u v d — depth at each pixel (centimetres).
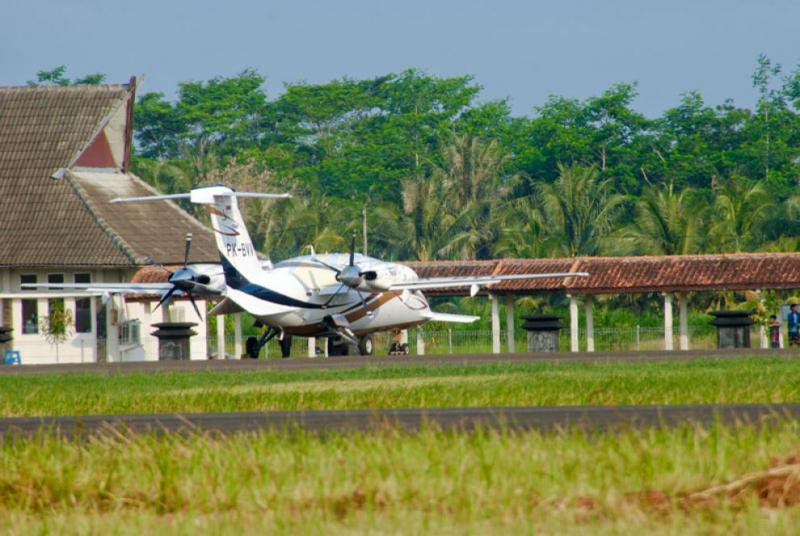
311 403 8475
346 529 4244
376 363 13200
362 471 4984
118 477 5122
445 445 5469
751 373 10006
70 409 8675
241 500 4731
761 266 18075
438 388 9275
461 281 17225
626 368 11381
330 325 16625
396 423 6312
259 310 15575
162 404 8738
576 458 5094
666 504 4494
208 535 4197
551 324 17600
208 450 5531
